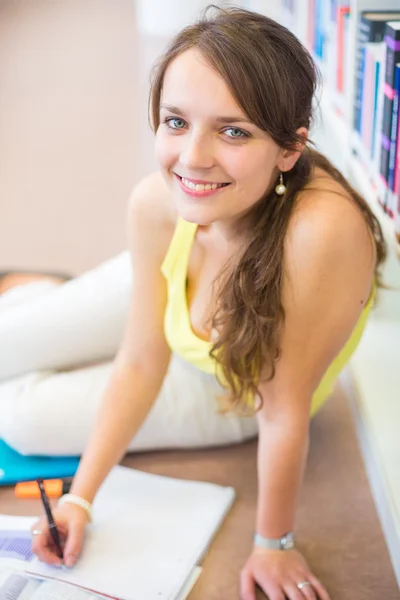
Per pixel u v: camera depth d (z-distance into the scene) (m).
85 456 1.40
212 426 1.62
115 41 5.09
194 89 1.00
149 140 3.58
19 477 1.57
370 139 1.64
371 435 1.59
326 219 1.10
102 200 3.02
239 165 1.03
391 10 1.71
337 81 2.01
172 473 1.61
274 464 1.27
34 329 1.67
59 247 2.66
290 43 1.03
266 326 1.17
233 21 1.01
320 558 1.40
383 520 1.46
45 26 5.45
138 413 1.43
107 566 1.31
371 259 1.17
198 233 1.29
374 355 1.85
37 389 1.61
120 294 1.68
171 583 1.28
